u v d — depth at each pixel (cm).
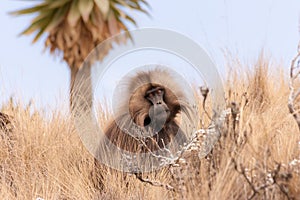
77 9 4106
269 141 1736
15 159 2331
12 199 2064
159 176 1953
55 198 2050
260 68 2564
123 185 2022
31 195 2092
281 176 1504
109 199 2000
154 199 1872
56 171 2180
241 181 1606
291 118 1984
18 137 2434
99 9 4141
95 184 2116
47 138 2411
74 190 2081
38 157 2325
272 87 2561
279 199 1561
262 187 1516
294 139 1803
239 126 1773
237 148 1664
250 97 2316
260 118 1944
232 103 1703
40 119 2512
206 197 1581
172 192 1788
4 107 2678
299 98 2236
